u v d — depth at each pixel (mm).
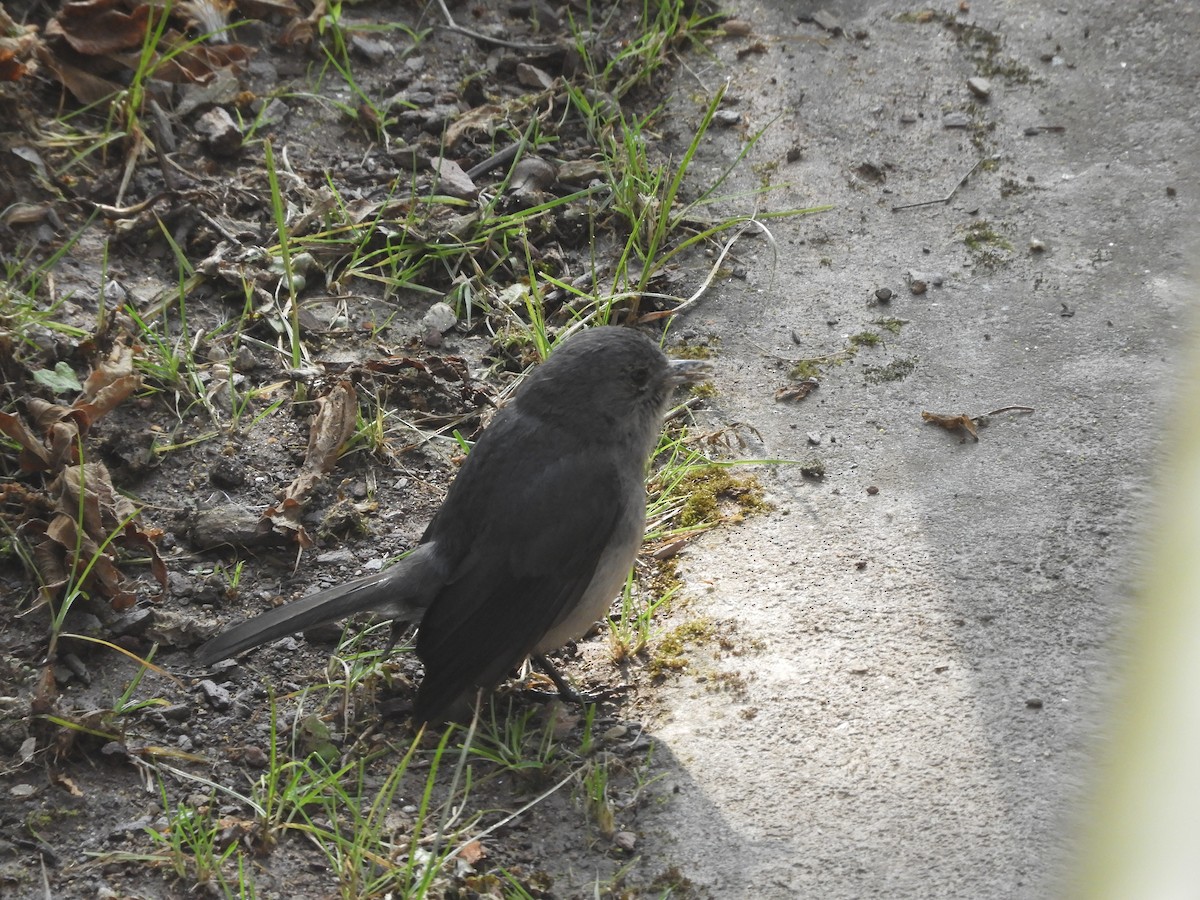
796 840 7320
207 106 12453
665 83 13328
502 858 7402
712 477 9898
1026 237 11617
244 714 8359
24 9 12625
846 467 9859
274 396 10484
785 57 13547
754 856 7258
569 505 8219
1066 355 10516
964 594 8750
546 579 8172
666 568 9328
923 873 7059
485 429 9422
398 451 10188
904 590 8844
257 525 9398
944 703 8023
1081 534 9078
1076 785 7441
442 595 8156
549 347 10844
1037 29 13750
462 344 11078
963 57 13477
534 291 10992
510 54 13336
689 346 10961
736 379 10656
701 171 12461
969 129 12711
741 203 12156
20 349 10102
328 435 10016
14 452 9562
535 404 8500
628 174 11836
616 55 13414
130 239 11391
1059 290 11102
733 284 11500
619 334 8695
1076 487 9438
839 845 7262
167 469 9867
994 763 7625
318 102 12805
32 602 8844
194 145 12180
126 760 7965
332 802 7676
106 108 12266
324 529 9547
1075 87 13078
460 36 13531
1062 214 11797
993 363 10539
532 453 8352
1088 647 8289
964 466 9742
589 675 8734
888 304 11156
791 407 10383
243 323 10969
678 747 8008
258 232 11617
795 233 11898
